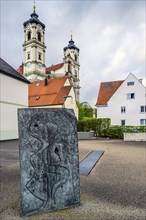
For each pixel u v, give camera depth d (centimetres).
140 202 384
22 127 330
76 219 316
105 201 388
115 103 3347
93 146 1362
